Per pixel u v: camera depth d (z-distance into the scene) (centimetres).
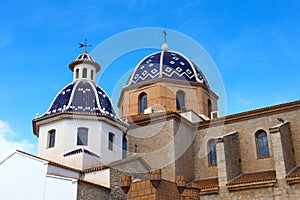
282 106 2588
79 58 2792
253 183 2231
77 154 2284
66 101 2492
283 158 2228
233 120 2777
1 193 2133
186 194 1111
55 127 2433
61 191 1950
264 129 2639
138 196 1033
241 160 2645
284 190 2131
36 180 2055
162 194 1023
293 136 2491
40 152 2408
